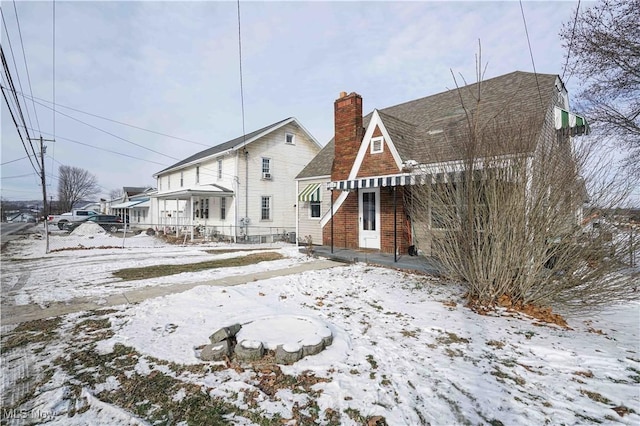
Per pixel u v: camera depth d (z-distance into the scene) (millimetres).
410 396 3188
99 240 23562
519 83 12195
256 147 24031
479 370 3693
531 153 5676
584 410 2947
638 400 3096
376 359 3984
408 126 13094
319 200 16359
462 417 2857
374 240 12625
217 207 25078
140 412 2980
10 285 8359
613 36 10555
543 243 5625
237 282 8414
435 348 4301
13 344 4539
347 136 13594
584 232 5383
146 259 13461
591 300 5586
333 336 4652
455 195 6492
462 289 7379
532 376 3557
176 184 32406
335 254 11953
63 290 7707
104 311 6012
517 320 5406
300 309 6051
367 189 12836
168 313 5828
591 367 3758
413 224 10961
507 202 5793
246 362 3928
